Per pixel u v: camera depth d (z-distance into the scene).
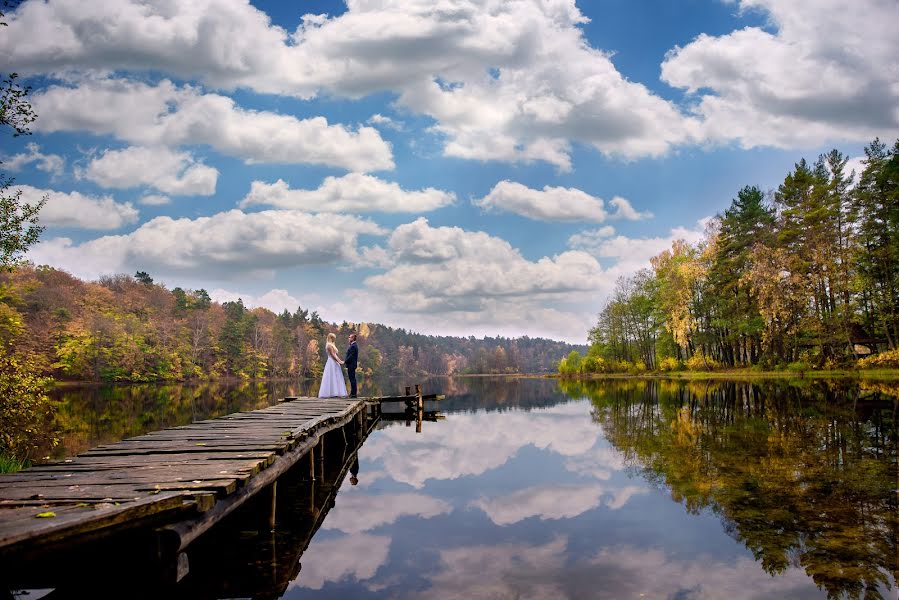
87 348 69.00
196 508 4.91
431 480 10.42
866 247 43.38
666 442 13.65
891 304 40.66
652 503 8.09
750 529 6.73
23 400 12.86
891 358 40.00
